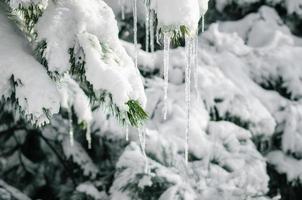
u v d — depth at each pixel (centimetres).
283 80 604
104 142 480
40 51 210
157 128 479
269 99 578
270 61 616
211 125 500
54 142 502
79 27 213
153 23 204
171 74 547
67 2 219
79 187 443
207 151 464
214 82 547
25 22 227
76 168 493
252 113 530
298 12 684
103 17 220
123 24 576
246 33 675
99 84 201
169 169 426
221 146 471
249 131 509
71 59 208
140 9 573
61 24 211
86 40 208
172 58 560
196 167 438
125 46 545
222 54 612
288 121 558
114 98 199
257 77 602
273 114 565
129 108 203
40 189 561
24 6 209
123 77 202
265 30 668
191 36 200
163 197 388
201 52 602
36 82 203
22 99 202
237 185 425
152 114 495
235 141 483
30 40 228
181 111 497
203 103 519
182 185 397
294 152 548
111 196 405
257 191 436
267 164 538
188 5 192
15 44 215
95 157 497
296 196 541
